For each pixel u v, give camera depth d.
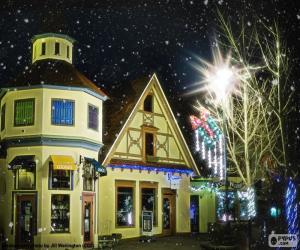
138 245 27.16
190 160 35.41
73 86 25.62
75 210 24.91
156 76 33.47
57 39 28.47
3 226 25.80
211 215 35.50
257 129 28.48
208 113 31.95
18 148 25.31
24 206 24.98
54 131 25.03
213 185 33.34
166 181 33.62
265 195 27.86
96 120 27.50
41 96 25.20
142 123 32.28
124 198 30.39
